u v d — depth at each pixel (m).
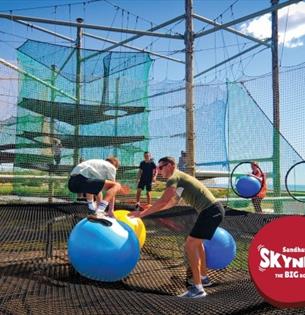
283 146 10.83
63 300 3.10
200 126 11.77
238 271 5.41
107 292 3.42
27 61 11.59
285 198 10.38
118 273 4.09
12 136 11.30
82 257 4.07
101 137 11.95
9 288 3.41
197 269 4.12
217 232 5.29
